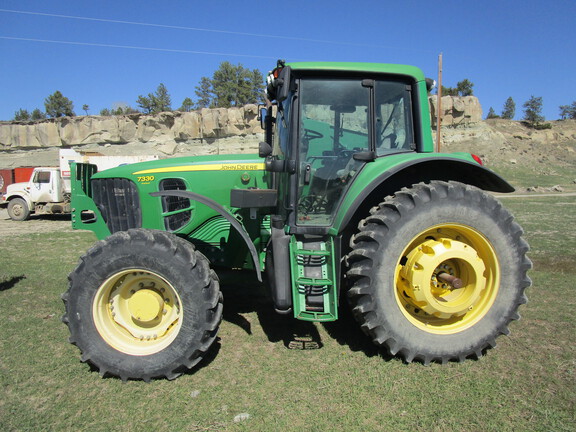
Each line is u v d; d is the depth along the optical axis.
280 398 2.81
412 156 3.40
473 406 2.68
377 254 3.11
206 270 3.06
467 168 3.51
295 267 3.29
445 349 3.19
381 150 3.59
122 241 3.08
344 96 3.49
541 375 3.02
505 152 41.88
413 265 3.21
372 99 3.49
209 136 34.31
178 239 3.14
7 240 9.66
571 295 4.70
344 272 3.53
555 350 3.40
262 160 4.02
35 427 2.56
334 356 3.38
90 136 34.19
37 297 5.11
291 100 3.43
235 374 3.14
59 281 5.85
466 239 3.38
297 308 3.23
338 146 3.50
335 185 3.50
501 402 2.71
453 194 3.17
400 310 3.17
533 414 2.58
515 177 35.75
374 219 3.16
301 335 3.82
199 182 3.99
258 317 4.29
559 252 6.86
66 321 3.13
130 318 3.26
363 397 2.80
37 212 14.74
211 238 4.05
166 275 3.02
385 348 3.35
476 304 3.35
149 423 2.58
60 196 14.82
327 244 3.35
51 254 7.93
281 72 3.24
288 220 3.43
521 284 3.31
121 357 3.06
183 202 4.05
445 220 3.17
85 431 2.52
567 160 41.78
